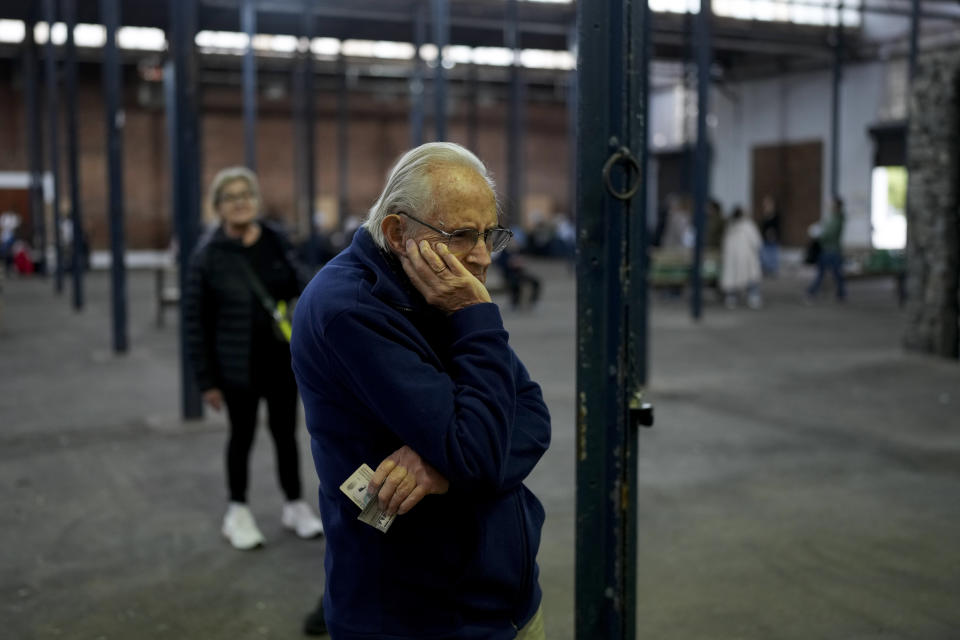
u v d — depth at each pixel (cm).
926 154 920
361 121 3128
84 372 923
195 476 539
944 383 805
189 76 640
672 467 549
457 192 155
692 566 391
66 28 1426
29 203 2755
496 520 161
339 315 151
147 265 2869
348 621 158
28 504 489
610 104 204
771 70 2747
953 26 2266
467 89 3131
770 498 486
